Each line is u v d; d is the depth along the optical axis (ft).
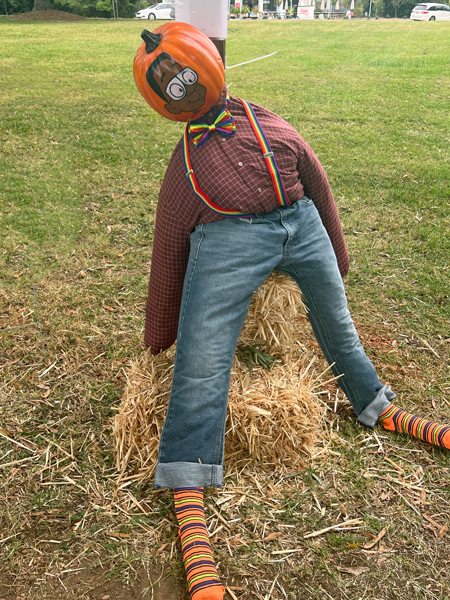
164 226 6.95
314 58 45.93
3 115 24.63
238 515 7.24
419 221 15.64
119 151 20.99
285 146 6.66
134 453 8.02
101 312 11.50
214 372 6.72
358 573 6.50
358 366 8.29
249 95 30.99
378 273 13.05
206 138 6.45
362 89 33.06
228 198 6.42
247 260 6.63
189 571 6.24
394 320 11.33
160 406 7.75
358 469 7.89
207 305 6.64
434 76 37.35
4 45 51.96
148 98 6.34
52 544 6.85
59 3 105.09
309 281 7.47
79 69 38.75
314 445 8.23
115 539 6.93
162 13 101.24
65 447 8.31
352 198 17.17
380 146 22.39
